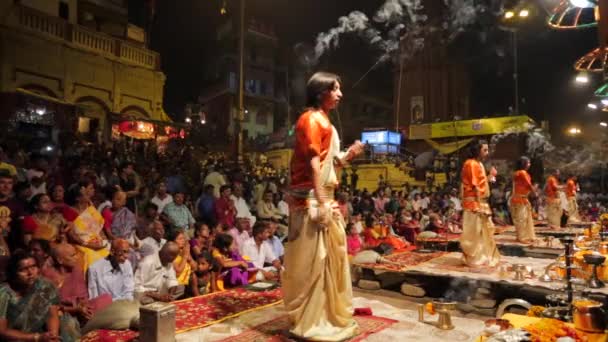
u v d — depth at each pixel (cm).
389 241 904
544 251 743
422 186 2195
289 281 340
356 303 459
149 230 578
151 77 1983
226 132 3216
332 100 356
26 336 328
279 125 3856
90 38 1736
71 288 450
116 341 342
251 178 1404
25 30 1504
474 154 624
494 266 605
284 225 932
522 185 808
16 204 546
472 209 612
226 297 477
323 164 341
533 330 264
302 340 330
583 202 1831
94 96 1739
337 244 341
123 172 981
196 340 339
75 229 523
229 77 3562
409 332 360
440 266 624
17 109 1373
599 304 273
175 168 1475
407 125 2989
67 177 877
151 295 509
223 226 679
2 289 336
